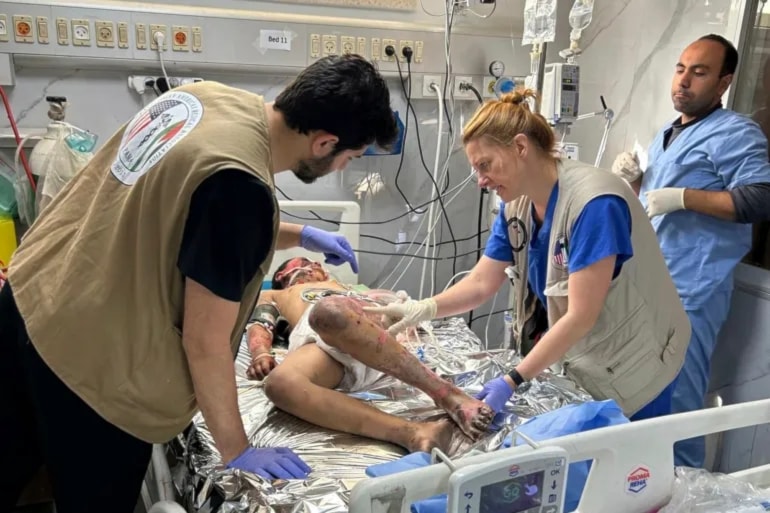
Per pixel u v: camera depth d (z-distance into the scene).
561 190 1.49
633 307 1.59
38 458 1.39
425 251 2.95
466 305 1.84
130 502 1.30
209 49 2.32
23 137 2.10
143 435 1.21
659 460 1.12
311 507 1.14
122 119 2.37
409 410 1.60
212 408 1.15
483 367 1.83
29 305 1.21
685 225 2.14
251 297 1.19
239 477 1.19
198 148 1.07
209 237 1.04
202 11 2.29
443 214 2.94
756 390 2.31
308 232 1.80
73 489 1.25
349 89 1.12
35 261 1.25
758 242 2.31
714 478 1.24
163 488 1.49
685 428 1.14
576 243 1.44
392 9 2.60
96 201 1.18
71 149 2.00
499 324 3.13
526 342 1.88
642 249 1.56
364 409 1.48
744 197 1.96
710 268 2.11
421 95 2.69
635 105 2.74
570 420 1.22
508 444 1.20
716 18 2.35
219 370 1.12
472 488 0.85
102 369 1.16
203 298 1.07
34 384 1.19
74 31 2.15
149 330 1.13
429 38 2.63
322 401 1.48
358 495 0.85
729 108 2.33
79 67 2.26
